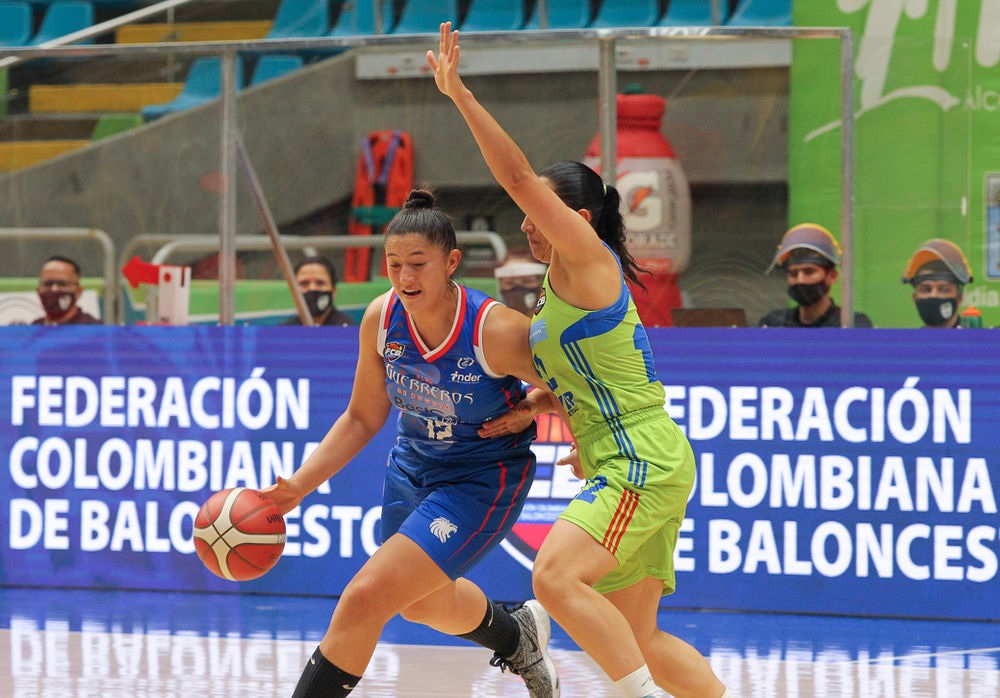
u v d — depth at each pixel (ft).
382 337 36.63
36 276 67.67
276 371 64.44
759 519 60.80
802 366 60.49
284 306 65.92
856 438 60.03
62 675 47.73
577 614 33.47
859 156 60.75
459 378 36.09
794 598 60.54
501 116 63.77
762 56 60.49
